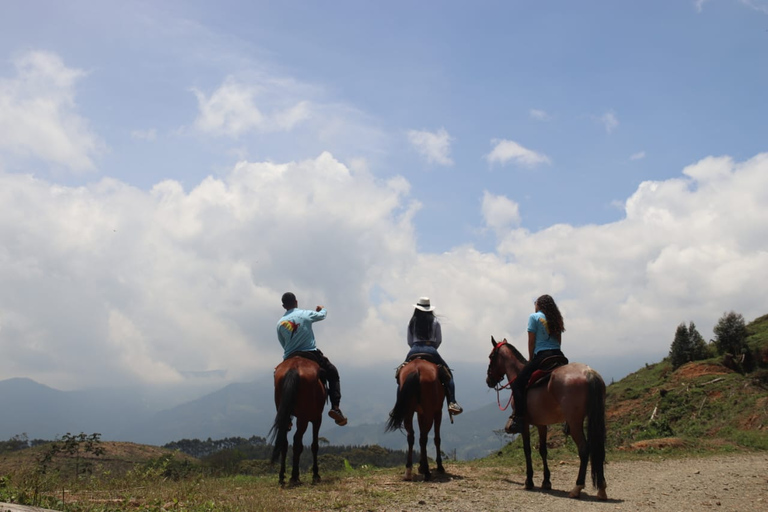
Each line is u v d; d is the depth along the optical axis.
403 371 10.02
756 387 30.64
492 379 10.68
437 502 7.97
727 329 39.28
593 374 8.13
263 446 31.69
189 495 8.05
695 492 9.34
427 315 10.80
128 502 7.54
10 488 7.25
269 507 7.25
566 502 8.02
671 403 32.75
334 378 10.45
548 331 9.12
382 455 29.98
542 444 9.48
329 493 8.56
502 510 7.48
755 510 7.82
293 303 10.81
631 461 15.02
